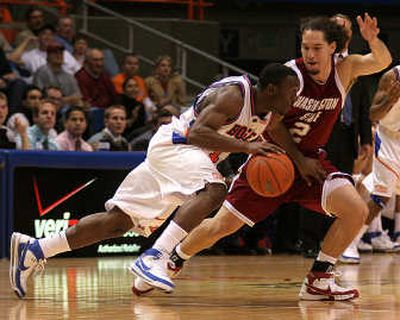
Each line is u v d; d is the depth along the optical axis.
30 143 18.59
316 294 10.70
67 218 17.95
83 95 22.80
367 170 19.20
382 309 9.91
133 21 27.67
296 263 16.84
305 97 10.50
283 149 10.62
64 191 17.91
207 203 10.10
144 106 22.77
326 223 18.86
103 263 16.58
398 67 13.52
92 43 28.11
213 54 29.44
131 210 10.49
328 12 31.95
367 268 15.88
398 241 20.59
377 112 13.62
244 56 31.20
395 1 31.59
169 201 10.34
